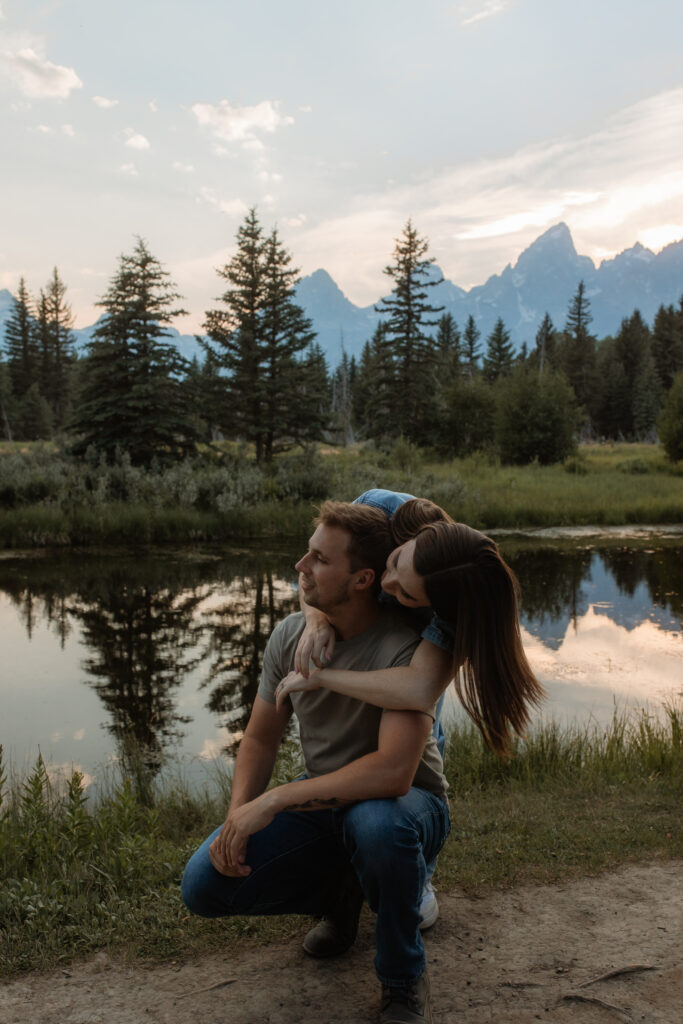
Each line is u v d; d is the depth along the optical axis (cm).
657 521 2197
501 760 490
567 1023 212
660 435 3766
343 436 6956
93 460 2348
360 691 201
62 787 515
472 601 198
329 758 221
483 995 225
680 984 230
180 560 1510
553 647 884
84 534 1727
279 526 1892
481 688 207
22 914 278
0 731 638
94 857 339
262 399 2683
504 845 340
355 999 223
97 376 2434
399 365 4691
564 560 1523
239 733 635
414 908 202
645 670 790
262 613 1073
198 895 214
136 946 254
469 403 4347
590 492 2552
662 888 295
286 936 259
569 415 3934
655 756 489
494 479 2914
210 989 229
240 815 203
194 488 1983
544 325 11650
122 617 1047
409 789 208
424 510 219
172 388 2500
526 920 271
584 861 322
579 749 509
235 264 2709
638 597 1170
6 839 347
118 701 714
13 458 2231
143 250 2475
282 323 2711
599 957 246
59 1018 216
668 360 9494
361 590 210
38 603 1132
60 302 8475
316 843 217
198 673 802
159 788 512
